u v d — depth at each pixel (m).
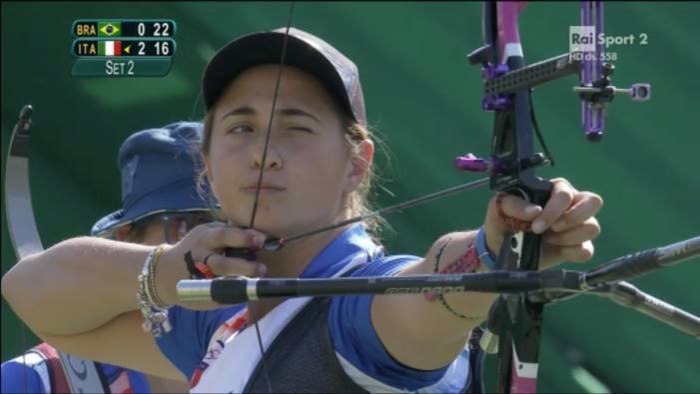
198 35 21.38
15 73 22.22
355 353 9.28
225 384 9.66
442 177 20.53
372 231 11.95
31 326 11.43
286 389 9.37
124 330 11.28
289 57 10.12
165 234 13.96
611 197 19.27
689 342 19.00
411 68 20.91
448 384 9.59
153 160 13.95
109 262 10.72
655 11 19.30
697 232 18.84
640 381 19.19
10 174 12.05
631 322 19.28
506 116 8.87
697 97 19.09
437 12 20.95
